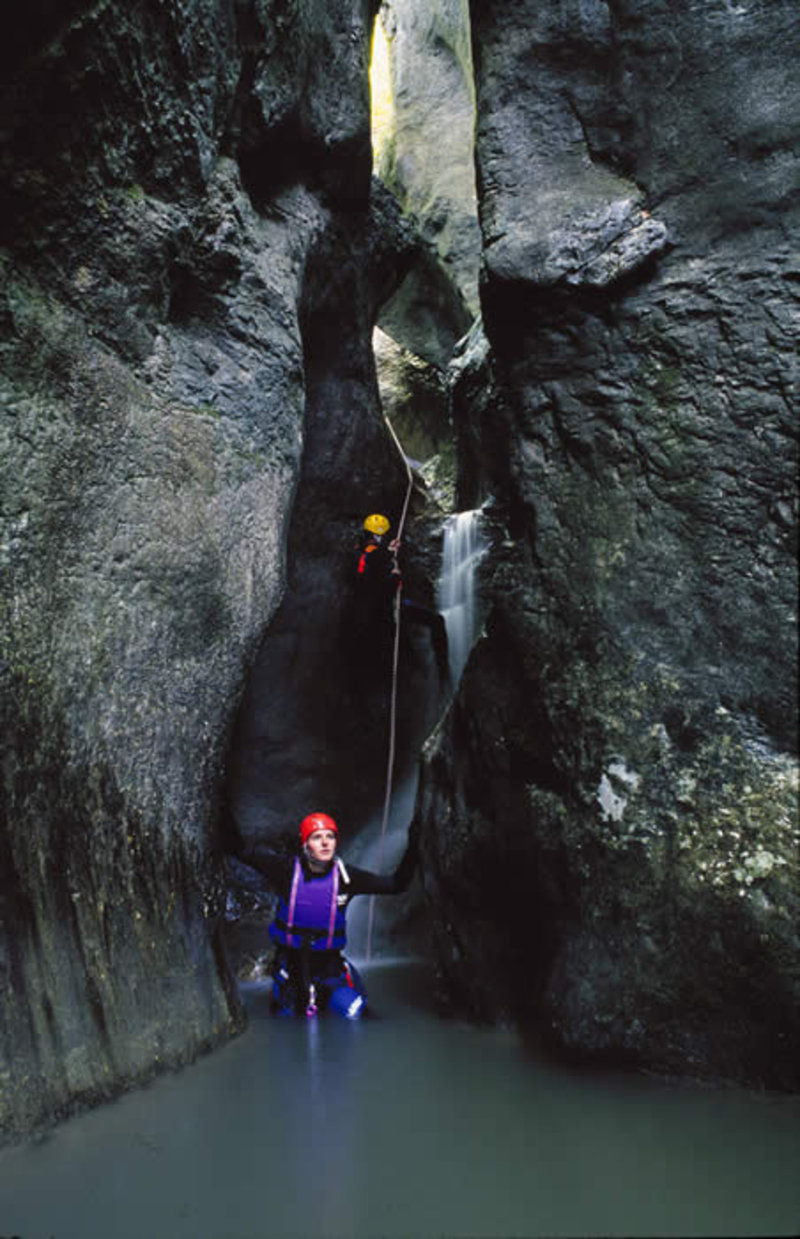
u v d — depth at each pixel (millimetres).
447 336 12219
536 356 4512
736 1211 2586
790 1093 3373
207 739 4477
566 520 4363
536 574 4414
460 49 11719
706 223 4141
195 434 4500
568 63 4586
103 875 3650
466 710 4691
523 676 4371
